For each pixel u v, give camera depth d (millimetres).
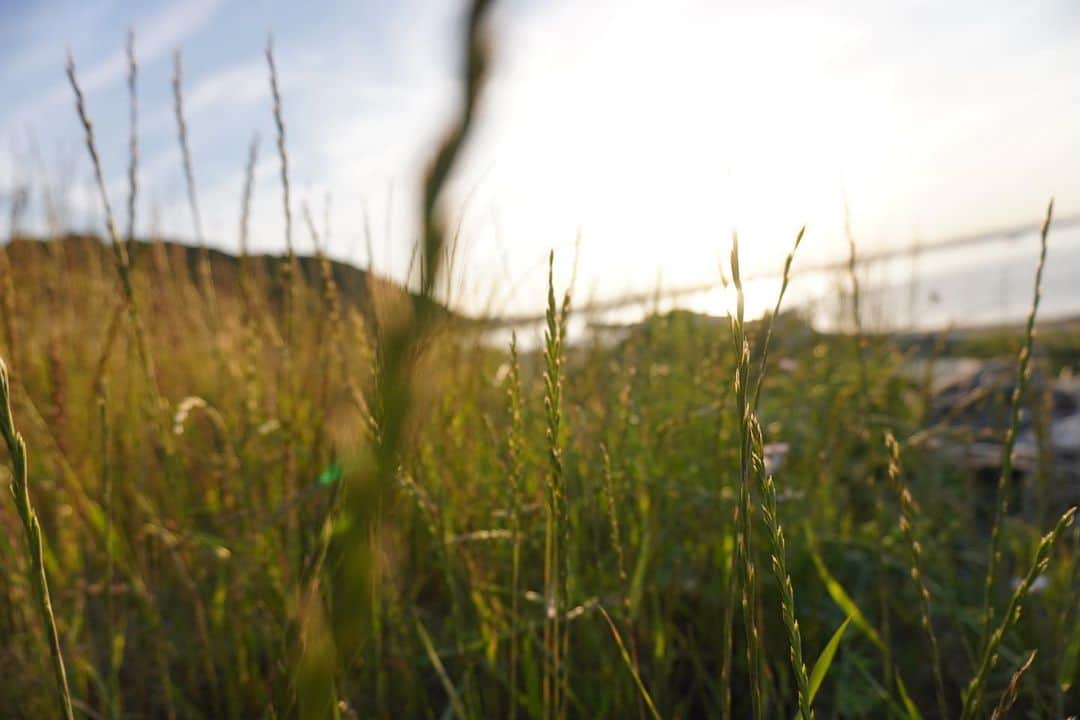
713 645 1054
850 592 1126
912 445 1336
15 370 993
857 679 998
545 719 688
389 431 170
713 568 1110
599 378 1127
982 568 1254
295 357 1166
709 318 1119
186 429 1228
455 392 962
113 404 1130
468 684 848
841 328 1528
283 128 781
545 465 882
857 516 1394
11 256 1308
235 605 978
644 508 980
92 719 930
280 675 440
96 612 1093
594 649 928
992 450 1640
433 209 117
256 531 963
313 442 944
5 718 875
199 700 985
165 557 1062
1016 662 947
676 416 1084
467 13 107
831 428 1224
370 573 188
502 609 906
